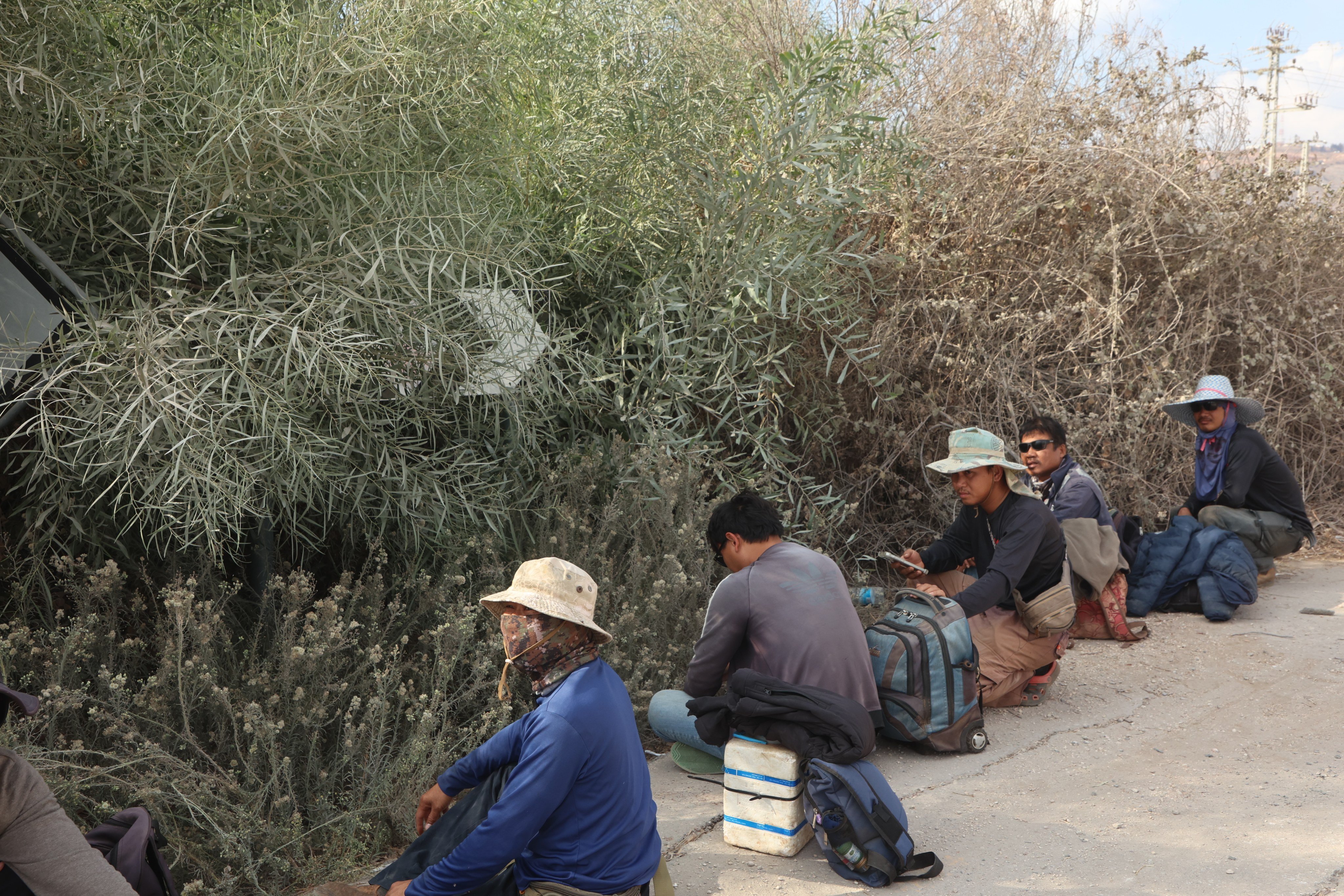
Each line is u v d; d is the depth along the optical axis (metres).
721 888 2.93
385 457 3.66
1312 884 2.86
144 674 3.53
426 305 3.60
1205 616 5.62
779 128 4.68
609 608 4.20
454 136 4.08
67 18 3.22
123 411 3.03
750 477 4.95
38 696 2.95
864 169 5.15
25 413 3.23
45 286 3.09
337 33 3.64
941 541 4.67
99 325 3.08
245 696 3.27
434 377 3.82
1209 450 6.22
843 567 5.84
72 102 3.09
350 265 3.52
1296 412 7.48
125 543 3.70
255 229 3.62
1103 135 6.80
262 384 3.28
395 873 2.46
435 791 2.60
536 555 4.29
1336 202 7.50
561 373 4.29
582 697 2.28
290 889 2.87
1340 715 4.23
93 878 1.76
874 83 6.25
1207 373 6.99
